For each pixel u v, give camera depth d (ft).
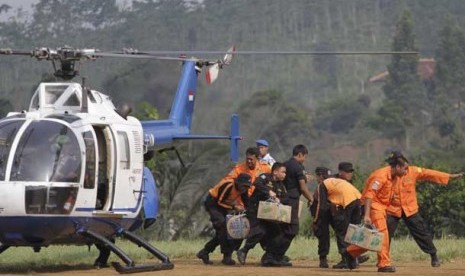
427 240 123.44
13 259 139.44
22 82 323.98
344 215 124.26
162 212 226.17
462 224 203.41
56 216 111.55
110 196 118.83
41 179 110.52
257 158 132.16
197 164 231.30
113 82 305.12
